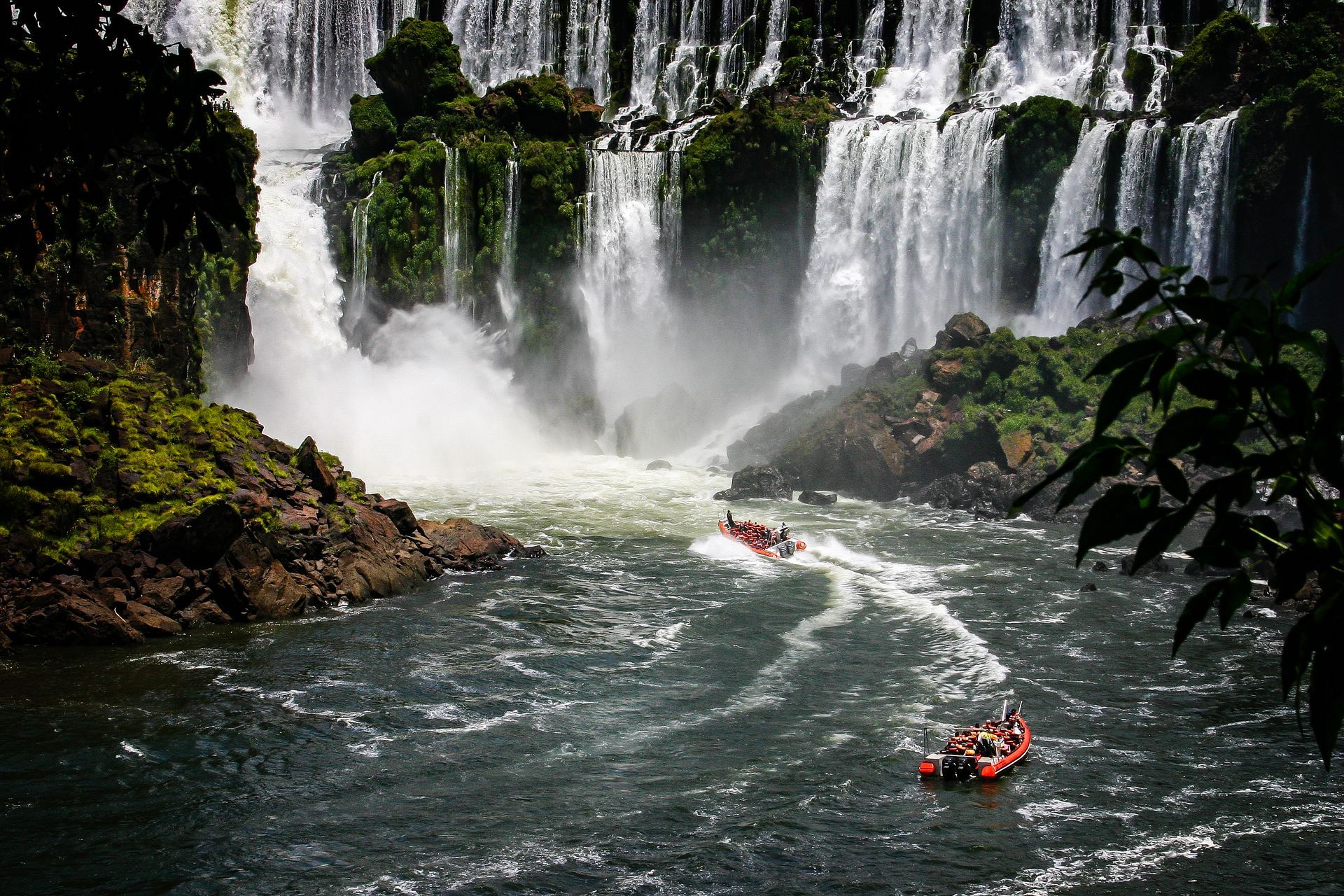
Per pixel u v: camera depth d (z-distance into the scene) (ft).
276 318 260.42
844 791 91.09
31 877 76.28
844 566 166.20
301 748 97.86
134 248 178.40
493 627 133.39
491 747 99.19
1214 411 17.02
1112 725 104.88
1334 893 76.38
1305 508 16.70
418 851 80.84
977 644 127.54
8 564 127.03
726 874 78.23
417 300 272.72
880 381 245.04
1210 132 233.76
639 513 203.62
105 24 27.55
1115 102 276.62
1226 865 79.92
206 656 120.37
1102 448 17.49
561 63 339.77
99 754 95.09
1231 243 234.17
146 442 141.90
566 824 85.15
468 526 167.22
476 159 278.05
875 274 276.62
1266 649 125.80
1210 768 95.71
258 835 82.69
